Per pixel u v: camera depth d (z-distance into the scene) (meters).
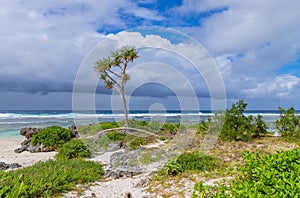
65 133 12.35
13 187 4.62
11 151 11.66
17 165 8.29
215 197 2.45
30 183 5.09
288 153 2.98
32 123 29.62
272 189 2.17
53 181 5.37
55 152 11.15
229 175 5.57
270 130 11.27
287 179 2.29
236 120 10.06
